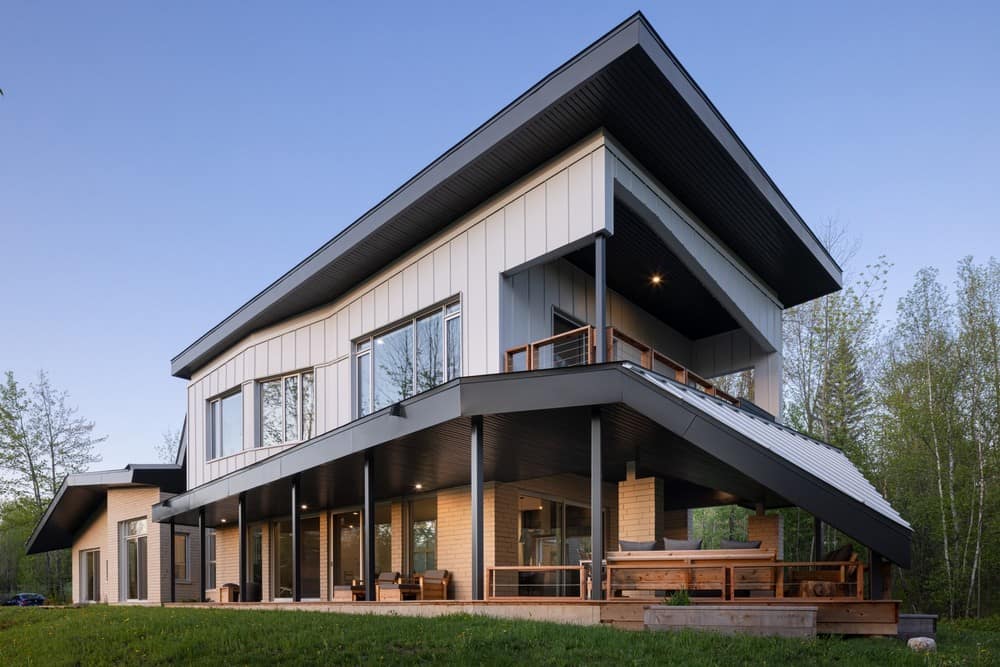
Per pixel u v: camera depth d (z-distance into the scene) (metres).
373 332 17.45
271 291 19.34
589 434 11.94
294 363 19.94
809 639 8.15
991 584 23.58
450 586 15.82
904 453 25.31
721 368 20.34
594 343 12.16
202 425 23.53
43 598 34.62
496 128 12.92
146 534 24.44
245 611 11.99
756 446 9.84
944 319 26.77
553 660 7.46
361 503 18.78
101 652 9.55
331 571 19.22
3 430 40.66
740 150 13.52
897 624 8.96
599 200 12.37
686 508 18.69
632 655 7.50
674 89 11.69
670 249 15.42
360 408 17.77
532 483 16.11
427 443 12.55
